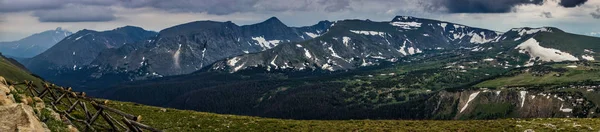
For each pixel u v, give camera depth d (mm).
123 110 73812
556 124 71375
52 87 52312
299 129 70250
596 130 64812
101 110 40812
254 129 68062
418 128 72438
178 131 61281
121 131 41125
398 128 72375
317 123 76688
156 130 37938
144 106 85938
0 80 39094
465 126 73500
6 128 24109
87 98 54469
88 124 39781
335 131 69188
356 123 77438
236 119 75625
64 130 33969
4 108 24922
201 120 71500
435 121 79688
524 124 72188
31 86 51562
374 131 69500
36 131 25531
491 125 73000
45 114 34688
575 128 66875
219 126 68062
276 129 69125
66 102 53031
